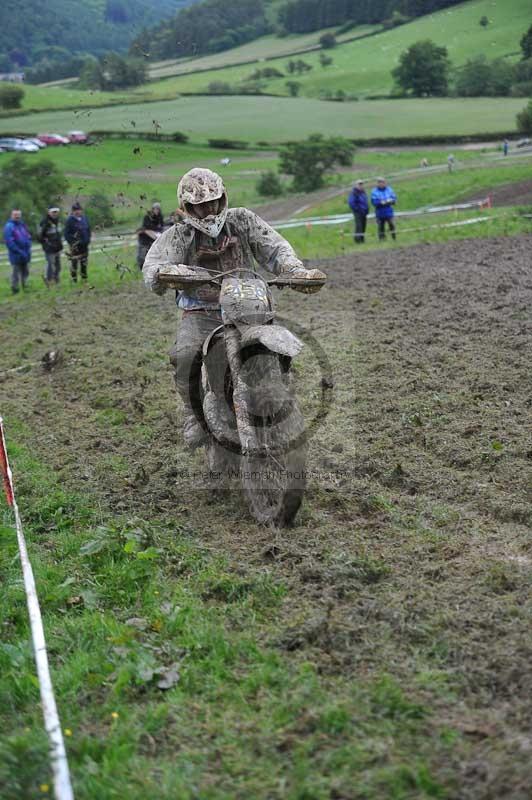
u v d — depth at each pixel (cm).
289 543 553
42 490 680
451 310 1144
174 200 3534
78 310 1460
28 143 5003
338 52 14525
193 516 620
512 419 732
